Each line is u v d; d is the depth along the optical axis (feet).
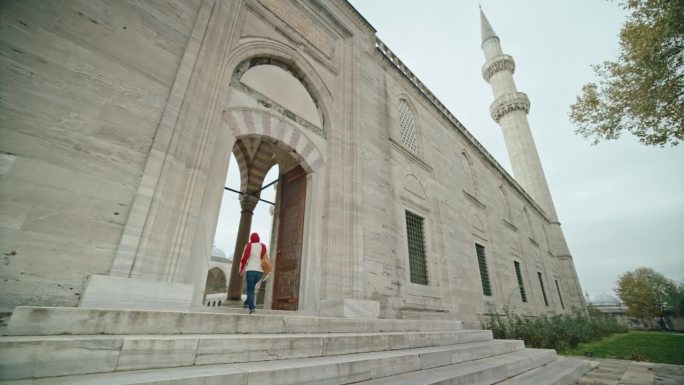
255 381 6.74
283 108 22.07
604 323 71.92
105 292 10.25
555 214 92.99
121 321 7.88
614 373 19.80
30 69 11.67
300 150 22.36
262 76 21.57
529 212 75.72
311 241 21.31
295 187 25.17
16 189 10.41
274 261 24.18
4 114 10.71
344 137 25.94
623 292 130.31
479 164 54.80
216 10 18.89
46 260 10.46
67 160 11.75
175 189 14.33
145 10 15.80
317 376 7.86
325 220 22.49
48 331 6.84
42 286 10.16
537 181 95.71
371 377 9.21
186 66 16.28
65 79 12.46
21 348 5.56
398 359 10.37
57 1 13.03
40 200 10.82
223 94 17.78
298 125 22.84
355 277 21.38
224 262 83.15
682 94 21.88
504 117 106.32
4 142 10.52
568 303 80.48
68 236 11.10
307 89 25.22
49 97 11.87
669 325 113.70
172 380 5.66
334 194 23.13
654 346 39.01
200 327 9.17
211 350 7.80
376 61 35.04
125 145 13.41
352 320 14.06
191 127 15.65
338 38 30.09
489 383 11.84
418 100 41.16
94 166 12.35
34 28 12.14
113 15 14.58
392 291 24.48
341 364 8.52
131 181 13.20
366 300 19.99
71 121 12.19
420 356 11.43
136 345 6.82
